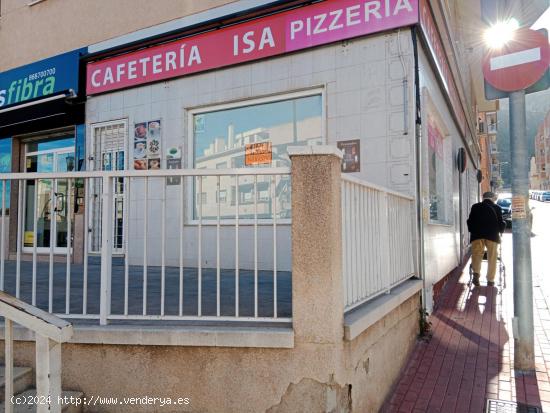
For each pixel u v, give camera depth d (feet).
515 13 14.99
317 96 20.43
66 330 7.13
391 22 18.21
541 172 313.94
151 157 24.09
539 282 28.04
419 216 18.33
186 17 23.40
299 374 9.89
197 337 10.18
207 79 22.74
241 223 20.76
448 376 14.24
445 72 26.73
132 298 14.02
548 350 16.38
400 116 18.34
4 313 7.25
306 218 10.00
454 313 21.11
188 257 22.70
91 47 26.76
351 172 19.13
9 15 31.55
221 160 22.68
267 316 11.17
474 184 60.75
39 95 28.84
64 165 29.40
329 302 9.80
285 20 20.51
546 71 14.70
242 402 10.16
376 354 12.19
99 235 25.85
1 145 31.35
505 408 12.12
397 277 15.92
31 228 30.04
